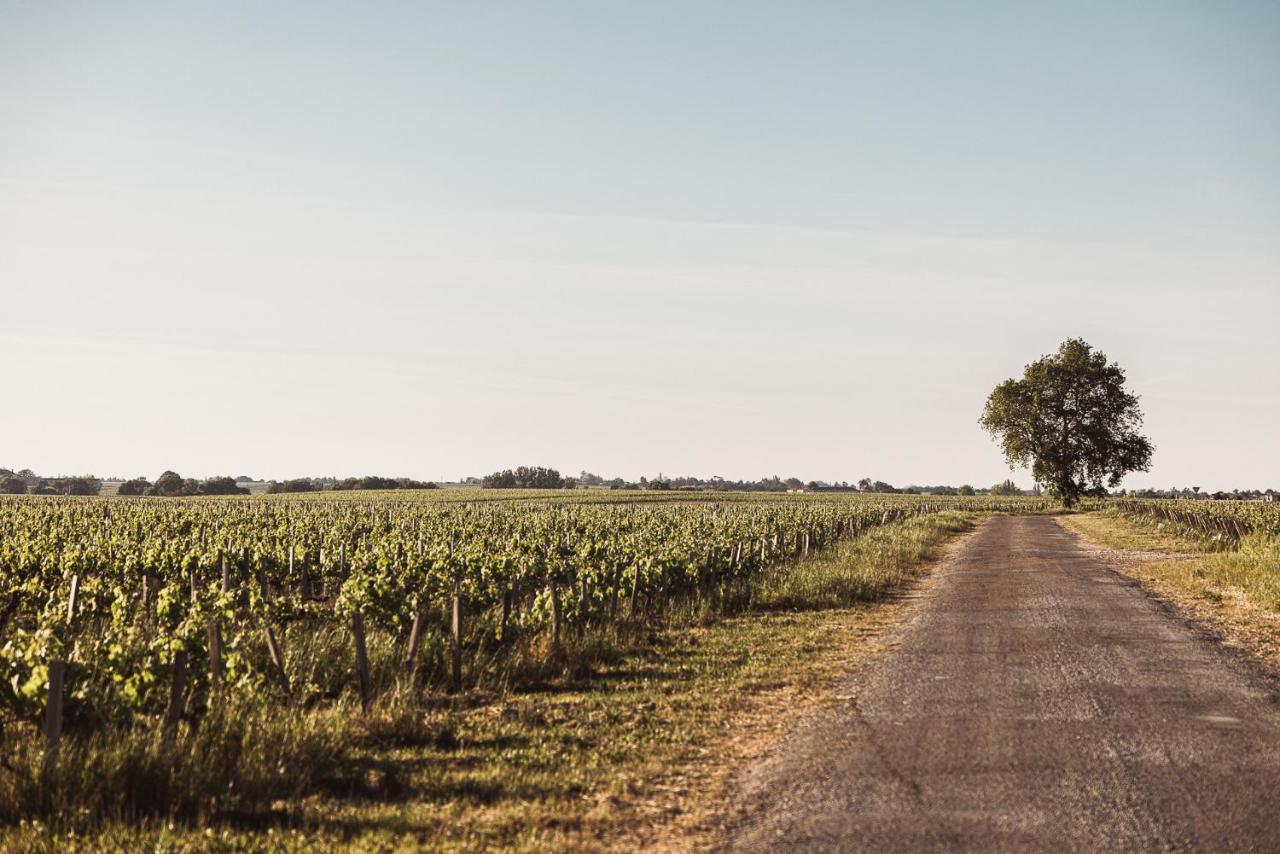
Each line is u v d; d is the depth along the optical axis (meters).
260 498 110.00
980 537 48.72
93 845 6.83
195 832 7.14
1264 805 7.73
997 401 99.81
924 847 6.89
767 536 35.38
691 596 22.00
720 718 11.11
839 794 8.14
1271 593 20.22
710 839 7.16
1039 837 7.05
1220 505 61.12
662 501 106.81
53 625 14.31
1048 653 14.89
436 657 13.91
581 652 14.83
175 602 16.17
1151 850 6.79
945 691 12.25
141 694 10.16
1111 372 97.31
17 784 7.57
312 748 9.06
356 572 22.39
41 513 50.31
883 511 68.00
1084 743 9.68
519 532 36.44
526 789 8.43
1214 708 11.20
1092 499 118.62
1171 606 20.39
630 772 8.97
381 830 7.35
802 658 15.01
